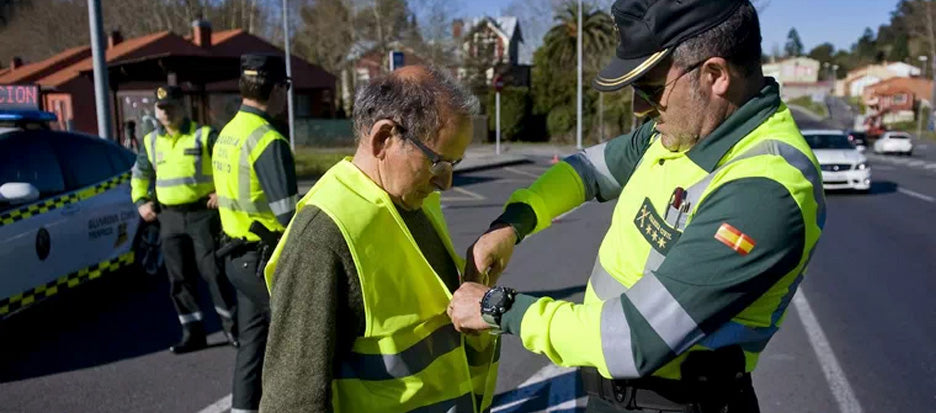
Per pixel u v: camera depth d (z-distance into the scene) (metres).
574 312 1.56
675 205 1.63
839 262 7.45
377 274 1.59
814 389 4.04
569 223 9.79
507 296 1.64
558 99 36.34
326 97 33.25
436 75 1.69
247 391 3.33
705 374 1.65
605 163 2.14
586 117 35.91
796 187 1.46
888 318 5.38
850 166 13.88
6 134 5.03
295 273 1.57
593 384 1.90
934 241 8.70
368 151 1.69
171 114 4.36
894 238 8.92
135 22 41.47
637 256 1.73
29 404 3.85
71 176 5.47
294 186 3.37
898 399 3.89
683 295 1.45
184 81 13.92
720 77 1.53
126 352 4.68
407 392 1.66
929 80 69.50
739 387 1.70
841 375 4.24
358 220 1.58
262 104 3.48
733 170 1.52
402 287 1.64
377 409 1.65
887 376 4.22
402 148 1.64
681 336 1.45
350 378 1.65
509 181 16.28
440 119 1.62
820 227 1.54
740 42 1.51
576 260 7.33
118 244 5.93
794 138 1.56
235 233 3.41
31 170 5.07
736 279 1.43
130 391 4.03
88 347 4.77
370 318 1.59
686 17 1.51
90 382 4.16
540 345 1.59
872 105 69.75
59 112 25.62
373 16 40.34
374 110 1.65
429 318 1.72
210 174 4.43
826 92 98.50
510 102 36.22
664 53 1.54
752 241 1.42
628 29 1.58
